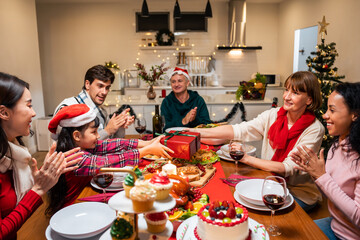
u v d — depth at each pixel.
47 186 1.14
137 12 6.91
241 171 1.65
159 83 7.11
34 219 1.85
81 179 1.50
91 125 1.43
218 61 7.16
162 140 1.58
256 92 4.04
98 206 1.17
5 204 1.13
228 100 4.16
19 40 4.39
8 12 4.09
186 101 2.81
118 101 4.14
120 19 6.93
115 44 7.02
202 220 0.95
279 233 1.05
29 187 1.22
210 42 7.08
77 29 6.93
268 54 7.18
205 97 4.60
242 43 6.72
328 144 3.52
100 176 1.18
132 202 0.82
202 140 2.15
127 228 0.89
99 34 6.96
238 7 6.59
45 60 7.01
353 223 1.21
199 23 7.00
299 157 1.33
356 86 1.27
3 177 1.14
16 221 1.05
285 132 1.85
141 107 3.94
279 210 1.22
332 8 4.65
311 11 5.38
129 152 1.53
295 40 6.14
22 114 1.13
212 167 1.63
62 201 1.47
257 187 1.38
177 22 7.00
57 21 6.89
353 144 1.25
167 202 0.91
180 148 1.54
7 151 1.14
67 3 6.82
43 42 6.95
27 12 4.65
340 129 1.32
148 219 0.93
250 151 1.93
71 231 1.04
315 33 5.54
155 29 7.00
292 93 1.80
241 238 0.94
